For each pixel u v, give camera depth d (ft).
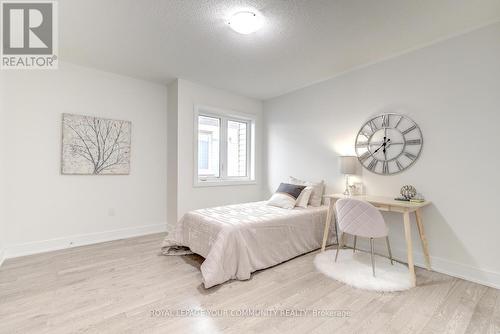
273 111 14.49
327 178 11.55
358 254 9.44
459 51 7.63
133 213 11.69
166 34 7.81
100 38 8.05
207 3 6.31
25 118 9.12
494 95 7.01
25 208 9.11
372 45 8.46
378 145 9.56
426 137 8.32
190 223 9.01
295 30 7.53
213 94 12.88
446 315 5.63
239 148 14.75
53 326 5.13
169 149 12.45
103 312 5.64
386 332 5.06
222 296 6.40
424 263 8.27
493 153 7.03
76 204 10.19
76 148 10.07
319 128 11.89
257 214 9.20
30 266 8.07
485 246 7.14
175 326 5.18
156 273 7.68
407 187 8.46
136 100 11.75
